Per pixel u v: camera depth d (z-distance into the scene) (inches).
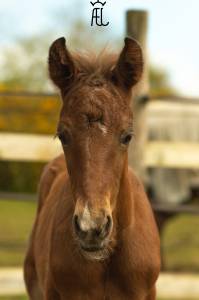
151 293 191.0
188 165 314.0
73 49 195.2
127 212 181.0
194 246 475.8
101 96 166.7
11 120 550.0
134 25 311.6
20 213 603.8
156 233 193.8
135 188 196.1
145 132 308.7
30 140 310.0
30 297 230.4
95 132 162.4
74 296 184.5
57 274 183.6
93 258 165.8
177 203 407.8
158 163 312.5
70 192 188.4
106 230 160.7
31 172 600.1
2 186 603.8
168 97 306.8
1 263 380.8
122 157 168.1
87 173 160.6
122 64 175.9
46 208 215.2
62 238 182.5
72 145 164.4
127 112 169.2
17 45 988.6
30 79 933.8
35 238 222.4
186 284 304.0
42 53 981.2
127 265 182.9
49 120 537.6
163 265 388.2
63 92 178.5
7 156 309.6
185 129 393.7
